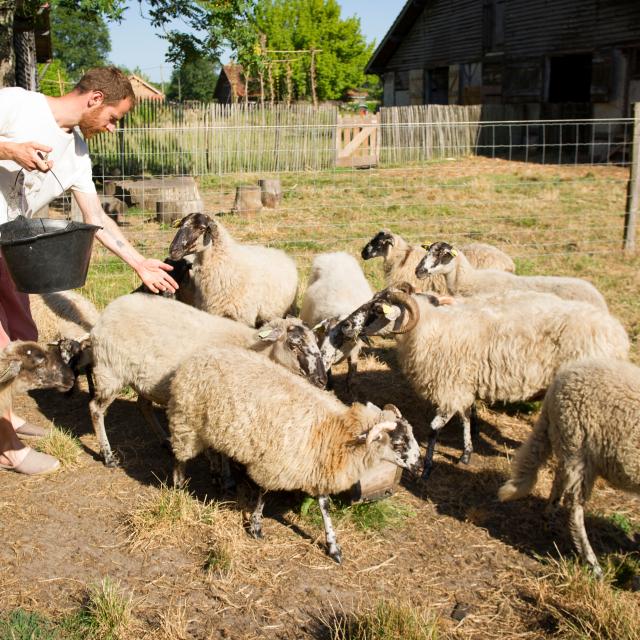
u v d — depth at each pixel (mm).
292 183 18797
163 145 20891
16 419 5617
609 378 4066
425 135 24969
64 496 4805
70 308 6707
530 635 3633
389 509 4691
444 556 4305
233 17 14492
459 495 5000
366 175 20328
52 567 4039
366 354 7539
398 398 6551
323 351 5680
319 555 4270
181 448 4625
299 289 8812
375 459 4258
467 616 3762
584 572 4023
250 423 4223
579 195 16172
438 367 5305
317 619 3719
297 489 4645
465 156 25422
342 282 7059
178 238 6551
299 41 46031
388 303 5406
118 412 6184
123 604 3662
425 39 31922
